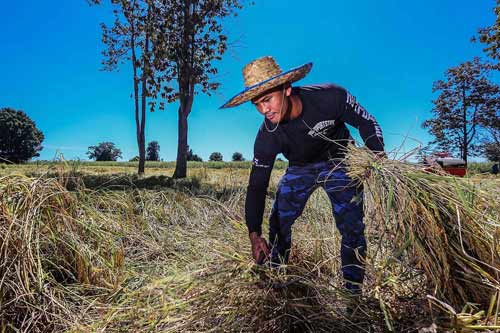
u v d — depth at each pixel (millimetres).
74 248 2473
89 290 2369
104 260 2605
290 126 2164
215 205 4824
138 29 15469
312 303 1905
